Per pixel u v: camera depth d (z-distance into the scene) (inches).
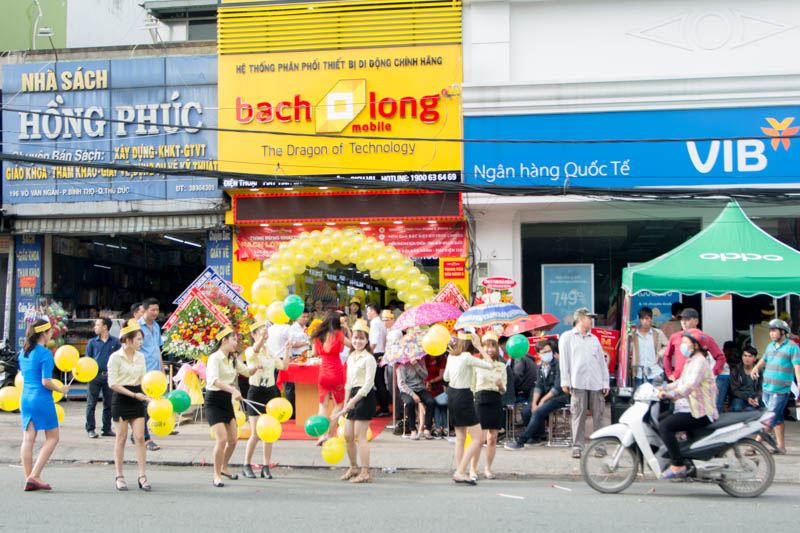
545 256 628.7
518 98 586.6
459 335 374.0
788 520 294.0
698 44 590.2
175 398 359.9
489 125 589.6
